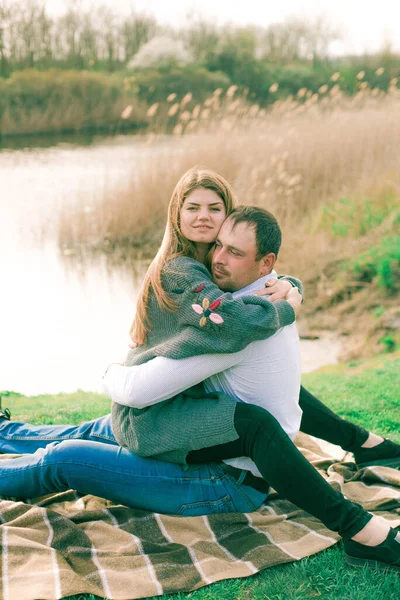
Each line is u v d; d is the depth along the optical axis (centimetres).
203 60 3528
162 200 1058
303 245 865
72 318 714
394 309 722
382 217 886
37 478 261
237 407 244
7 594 216
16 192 1255
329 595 225
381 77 3131
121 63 3397
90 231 1033
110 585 226
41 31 3070
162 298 249
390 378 481
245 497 265
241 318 235
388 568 234
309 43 3712
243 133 1162
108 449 259
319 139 1030
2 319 708
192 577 232
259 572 237
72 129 2448
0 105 2416
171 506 261
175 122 2467
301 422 302
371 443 308
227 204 262
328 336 703
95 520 263
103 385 267
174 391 248
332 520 235
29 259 934
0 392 483
